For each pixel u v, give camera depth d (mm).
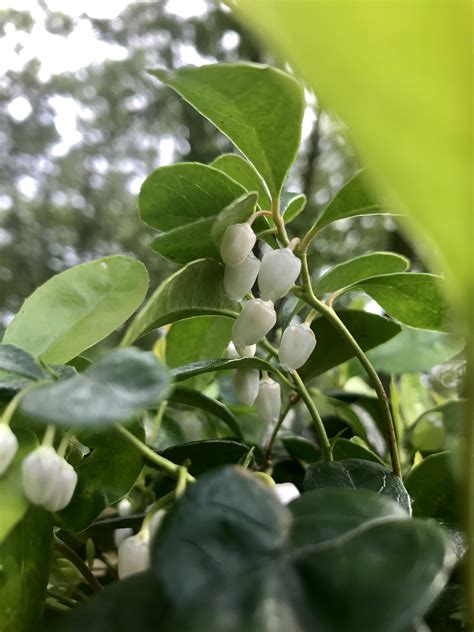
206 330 100
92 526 79
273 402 82
